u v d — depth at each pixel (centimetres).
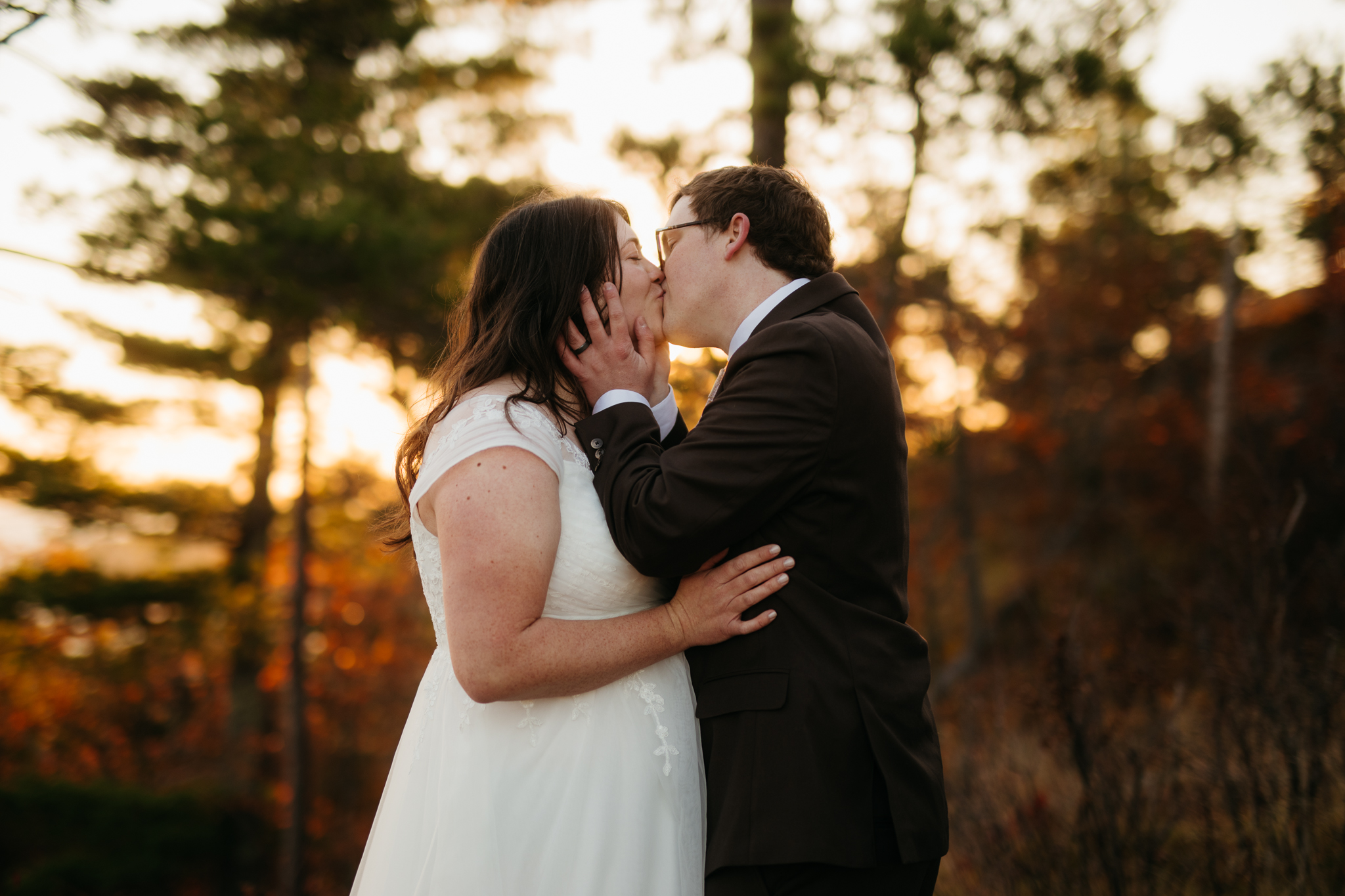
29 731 1480
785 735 144
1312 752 254
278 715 1507
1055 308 1200
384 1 877
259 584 1396
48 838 1184
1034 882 270
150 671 1541
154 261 757
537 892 145
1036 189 866
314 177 814
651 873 148
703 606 151
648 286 178
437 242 802
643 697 155
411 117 974
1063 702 276
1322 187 949
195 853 1224
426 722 165
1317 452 436
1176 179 1058
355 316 782
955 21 613
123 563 1432
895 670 152
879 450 155
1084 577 753
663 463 150
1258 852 253
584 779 150
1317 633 285
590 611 155
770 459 146
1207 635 295
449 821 150
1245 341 1124
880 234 706
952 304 918
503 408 155
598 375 166
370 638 1520
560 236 170
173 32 773
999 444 1329
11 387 1191
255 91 850
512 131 1002
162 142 734
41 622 1341
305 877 1216
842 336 155
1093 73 626
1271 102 970
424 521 161
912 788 147
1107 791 262
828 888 141
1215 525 351
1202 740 283
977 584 1111
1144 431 1180
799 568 152
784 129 534
